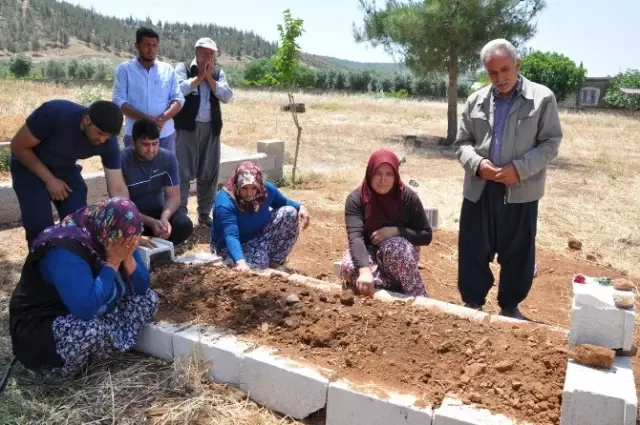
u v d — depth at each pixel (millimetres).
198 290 4191
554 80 38344
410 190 4449
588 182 11148
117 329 3650
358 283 4117
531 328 3666
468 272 4676
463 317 3803
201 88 6621
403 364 3340
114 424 3135
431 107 30219
